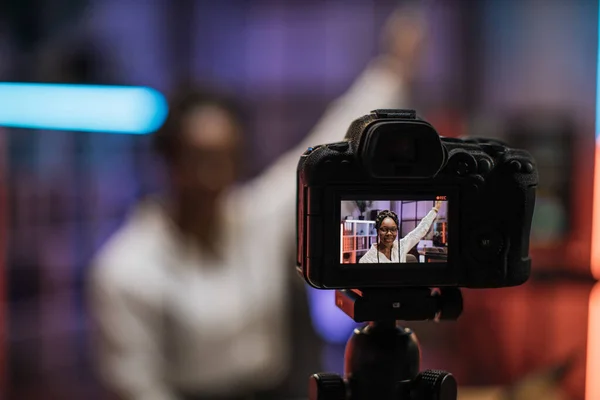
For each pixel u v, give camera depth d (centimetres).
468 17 312
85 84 294
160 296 149
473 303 211
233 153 159
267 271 169
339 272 62
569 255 197
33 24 296
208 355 155
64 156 300
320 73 346
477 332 210
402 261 63
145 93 296
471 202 64
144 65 324
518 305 202
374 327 67
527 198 65
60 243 313
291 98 344
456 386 65
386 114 62
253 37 345
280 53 347
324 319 189
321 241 61
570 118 254
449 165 63
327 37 346
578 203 203
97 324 152
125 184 307
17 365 289
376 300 64
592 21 296
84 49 304
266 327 170
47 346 295
